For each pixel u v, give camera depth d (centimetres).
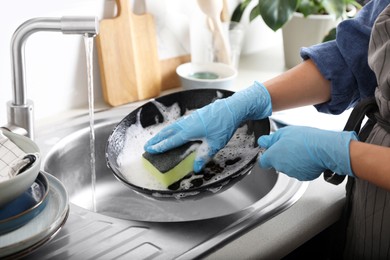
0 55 112
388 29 85
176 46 142
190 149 92
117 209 118
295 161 88
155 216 117
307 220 91
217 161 97
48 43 119
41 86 122
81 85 129
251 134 101
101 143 121
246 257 81
